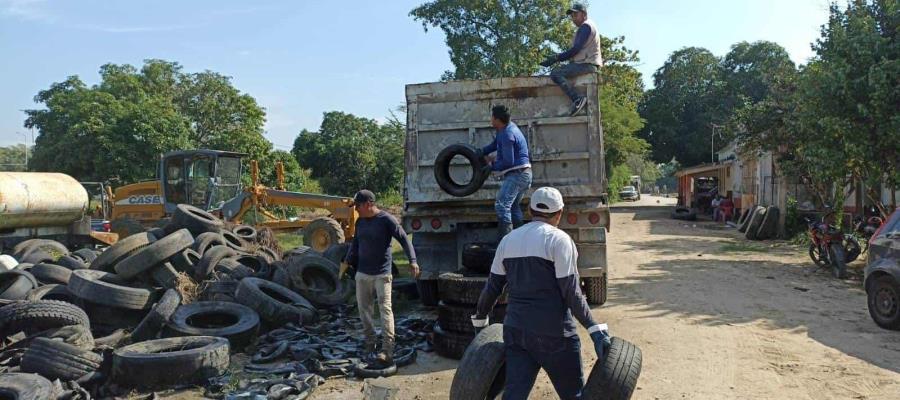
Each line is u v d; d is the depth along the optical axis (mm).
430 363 7086
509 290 4172
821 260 13648
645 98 55031
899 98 11859
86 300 8109
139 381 6195
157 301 8656
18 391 5516
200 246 10641
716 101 52094
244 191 17797
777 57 50875
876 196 14398
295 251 12477
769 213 20094
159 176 19422
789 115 18484
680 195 43219
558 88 8859
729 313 9289
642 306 9805
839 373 6504
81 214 16234
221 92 46094
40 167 39781
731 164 32062
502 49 43281
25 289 8609
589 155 8711
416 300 10609
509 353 4164
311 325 8656
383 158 49938
